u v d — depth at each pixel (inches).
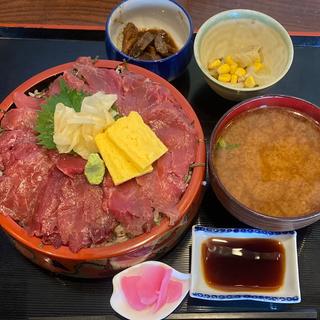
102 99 13.6
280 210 13.8
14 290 14.3
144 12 17.3
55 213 13.2
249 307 13.8
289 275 14.1
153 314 13.5
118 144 13.2
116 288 13.6
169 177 13.5
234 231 14.5
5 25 18.0
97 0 18.8
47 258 13.4
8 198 13.5
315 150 14.6
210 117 16.7
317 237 14.8
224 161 14.5
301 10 18.6
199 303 13.9
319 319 13.7
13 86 17.3
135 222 13.0
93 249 13.0
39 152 13.8
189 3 18.7
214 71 16.4
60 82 14.5
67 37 18.0
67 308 14.0
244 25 16.5
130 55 16.9
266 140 14.8
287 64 15.6
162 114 14.2
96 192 13.3
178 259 14.7
